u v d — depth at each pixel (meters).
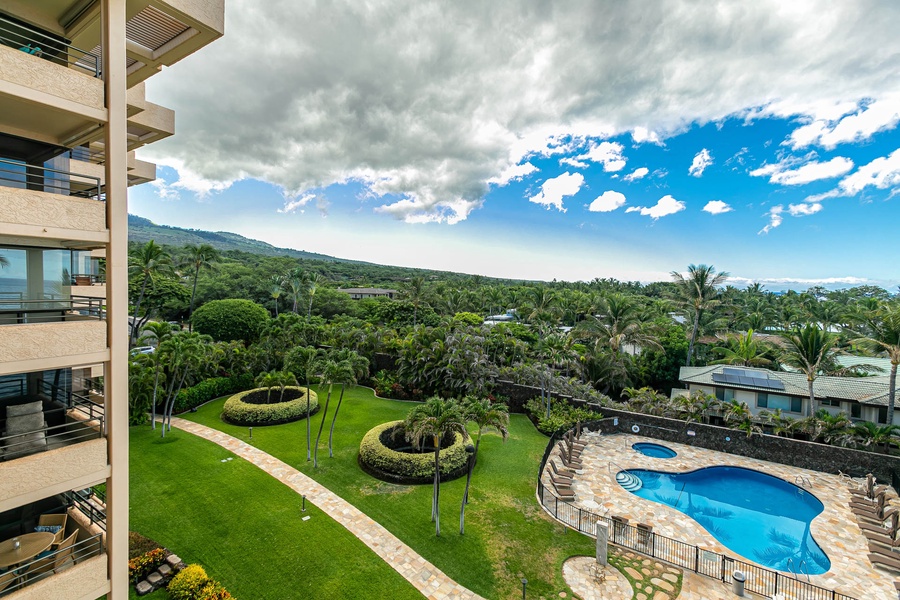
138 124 16.33
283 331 36.12
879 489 20.80
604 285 124.88
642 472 23.05
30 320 10.91
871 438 24.03
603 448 26.06
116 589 9.55
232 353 33.81
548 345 34.22
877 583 14.15
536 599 12.70
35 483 8.35
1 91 7.96
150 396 25.83
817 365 28.81
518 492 19.27
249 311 43.97
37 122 10.14
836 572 14.73
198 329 42.56
